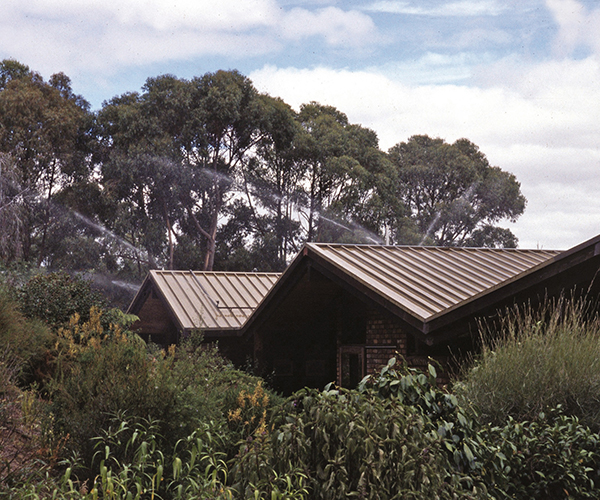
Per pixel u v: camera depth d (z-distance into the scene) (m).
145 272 36.84
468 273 11.30
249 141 38.50
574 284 6.98
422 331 8.52
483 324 8.08
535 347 6.01
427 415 4.67
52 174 34.94
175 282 16.02
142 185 34.38
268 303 12.75
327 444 3.92
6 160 27.27
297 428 4.09
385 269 10.66
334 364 13.09
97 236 35.41
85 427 5.10
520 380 5.78
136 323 17.89
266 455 4.10
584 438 5.20
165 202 35.12
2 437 5.13
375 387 4.88
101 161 35.97
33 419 5.68
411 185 49.97
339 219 37.16
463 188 49.62
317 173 39.75
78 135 35.72
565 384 5.66
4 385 6.20
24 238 32.12
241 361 14.90
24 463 4.61
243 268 37.34
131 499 3.86
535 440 5.16
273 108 37.72
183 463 5.12
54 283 10.48
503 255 13.23
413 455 3.94
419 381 4.83
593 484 5.08
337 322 12.72
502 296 7.63
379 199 38.06
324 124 40.75
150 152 33.06
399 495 3.75
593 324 6.58
